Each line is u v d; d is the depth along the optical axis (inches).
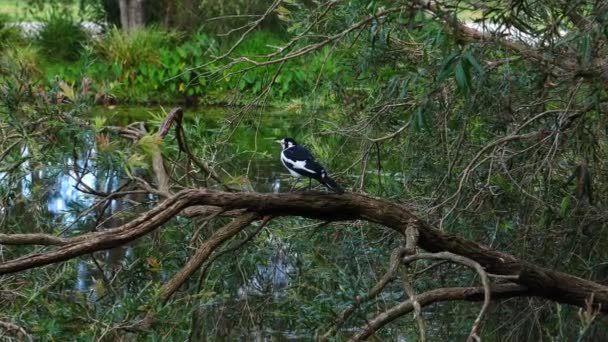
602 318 410.3
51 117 342.6
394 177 445.7
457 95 387.2
